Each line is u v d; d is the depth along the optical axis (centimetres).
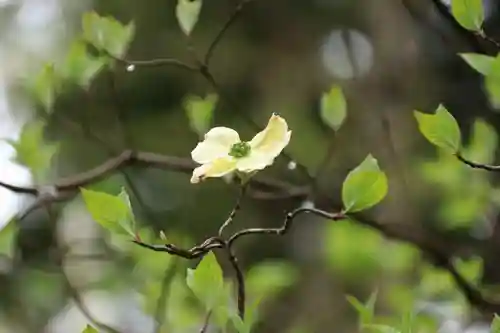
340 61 537
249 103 589
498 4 359
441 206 297
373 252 299
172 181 532
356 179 230
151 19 572
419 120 232
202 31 576
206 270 231
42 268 326
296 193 267
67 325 375
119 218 227
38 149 265
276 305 373
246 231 230
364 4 504
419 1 264
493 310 260
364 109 384
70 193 265
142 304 260
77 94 326
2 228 253
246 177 227
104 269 310
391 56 394
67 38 530
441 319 264
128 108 558
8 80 434
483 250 285
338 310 376
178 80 557
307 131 509
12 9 514
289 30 599
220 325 238
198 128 263
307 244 455
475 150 264
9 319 365
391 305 282
